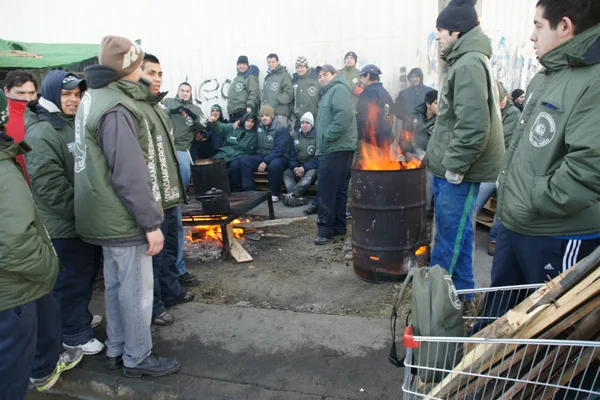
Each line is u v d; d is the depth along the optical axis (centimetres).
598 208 205
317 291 390
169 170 316
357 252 400
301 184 696
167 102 654
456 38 298
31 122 280
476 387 172
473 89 282
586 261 172
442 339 168
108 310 279
